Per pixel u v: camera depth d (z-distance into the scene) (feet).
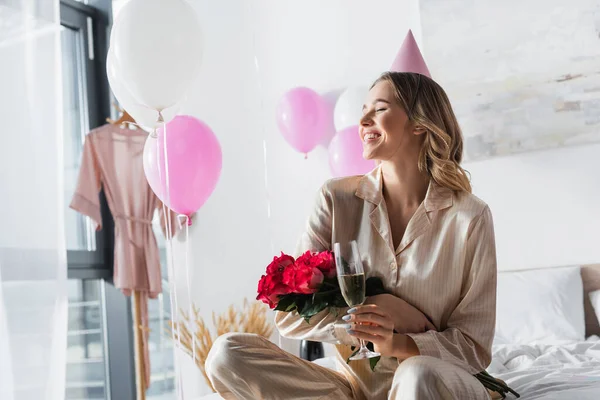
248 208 14.85
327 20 14.24
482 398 4.95
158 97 8.58
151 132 10.87
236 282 14.80
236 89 15.07
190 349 14.51
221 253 14.93
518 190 12.35
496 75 12.47
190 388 14.57
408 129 5.98
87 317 13.98
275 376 5.58
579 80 11.93
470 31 12.66
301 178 14.40
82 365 13.75
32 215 8.10
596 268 11.48
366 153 6.03
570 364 7.81
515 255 12.35
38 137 8.26
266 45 14.82
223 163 15.12
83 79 14.44
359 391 5.86
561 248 12.05
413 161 6.03
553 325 10.75
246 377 5.56
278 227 14.57
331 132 14.19
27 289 7.97
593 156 11.90
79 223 14.06
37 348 7.97
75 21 14.34
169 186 10.80
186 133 10.77
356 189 6.30
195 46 8.59
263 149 14.82
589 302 11.36
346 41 14.07
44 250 8.16
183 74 8.54
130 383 14.17
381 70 13.75
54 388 8.07
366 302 5.60
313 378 5.68
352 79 14.01
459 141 6.19
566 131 12.01
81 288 13.88
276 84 14.70
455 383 4.80
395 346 5.24
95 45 14.70
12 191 7.99
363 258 6.02
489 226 5.71
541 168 12.21
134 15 8.34
